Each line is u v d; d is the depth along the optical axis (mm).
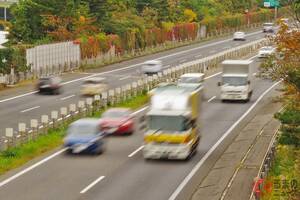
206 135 61750
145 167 48594
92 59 123875
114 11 148250
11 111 72688
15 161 49281
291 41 54844
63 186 42594
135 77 106188
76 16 129875
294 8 60938
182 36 169375
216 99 85812
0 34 131625
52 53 110188
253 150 53844
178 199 40000
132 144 57344
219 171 47281
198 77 85062
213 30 189750
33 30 127000
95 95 76938
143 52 143125
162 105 51000
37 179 44406
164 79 96688
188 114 50594
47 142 55781
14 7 133250
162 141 50281
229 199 38781
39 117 69000
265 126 65625
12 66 97062
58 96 84625
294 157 49125
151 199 39875
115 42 133750
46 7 126938
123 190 41875
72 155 52250
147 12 163125
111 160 50844
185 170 47781
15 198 39438
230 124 67812
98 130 53844
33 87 92688
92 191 41438
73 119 65375
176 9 180875
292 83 51250
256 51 145000
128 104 78312
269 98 87000
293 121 47156
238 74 84062
